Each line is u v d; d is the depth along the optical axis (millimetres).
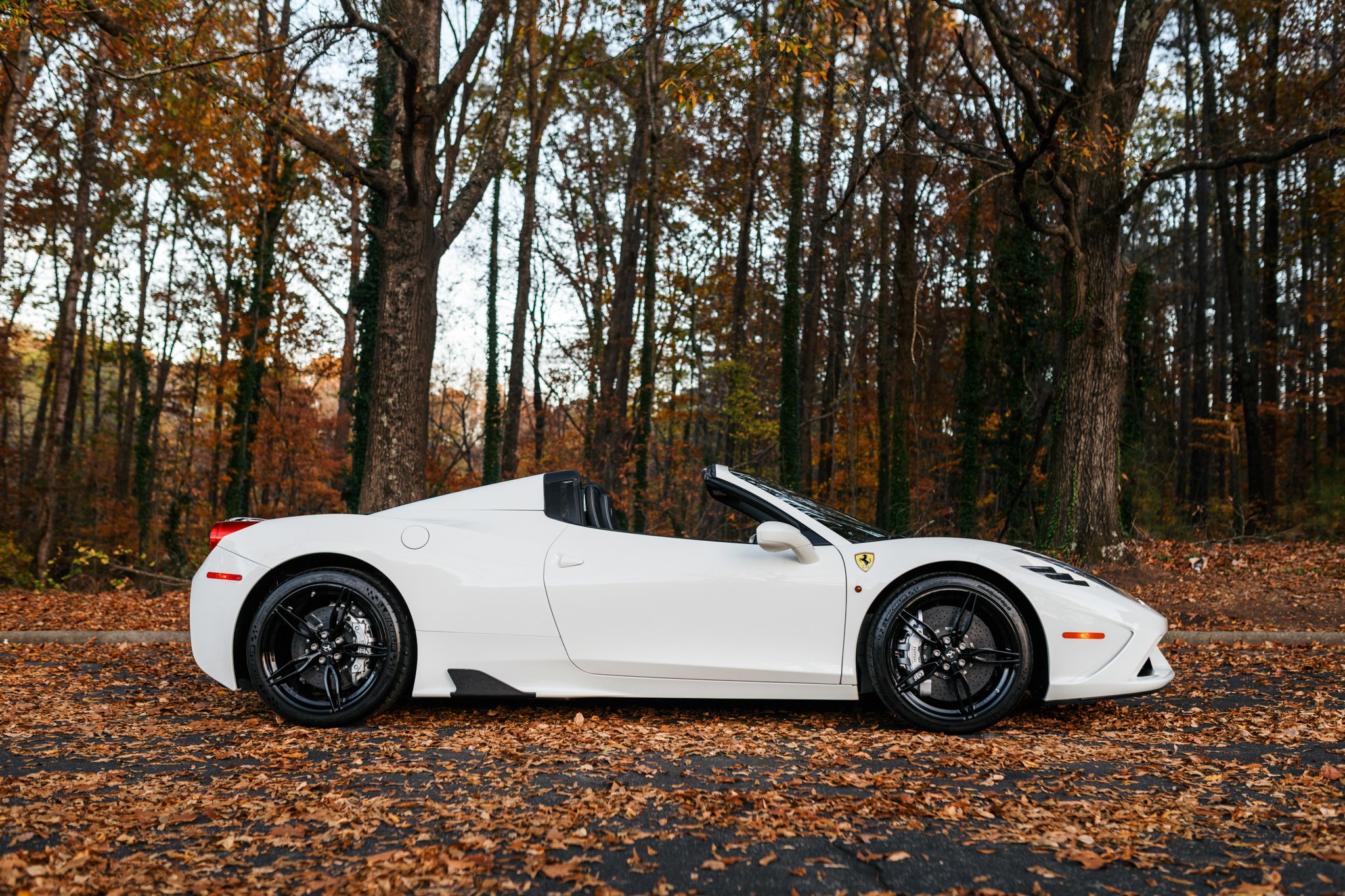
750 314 29891
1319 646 6477
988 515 24625
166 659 5816
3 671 5363
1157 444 23188
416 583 3941
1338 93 17875
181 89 8609
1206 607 7992
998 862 2240
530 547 4043
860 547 3947
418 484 8727
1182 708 4359
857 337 24594
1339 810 2617
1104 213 10109
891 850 2334
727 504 4234
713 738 3650
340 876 2145
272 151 13531
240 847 2381
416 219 8805
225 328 22578
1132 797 2805
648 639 3893
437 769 3176
